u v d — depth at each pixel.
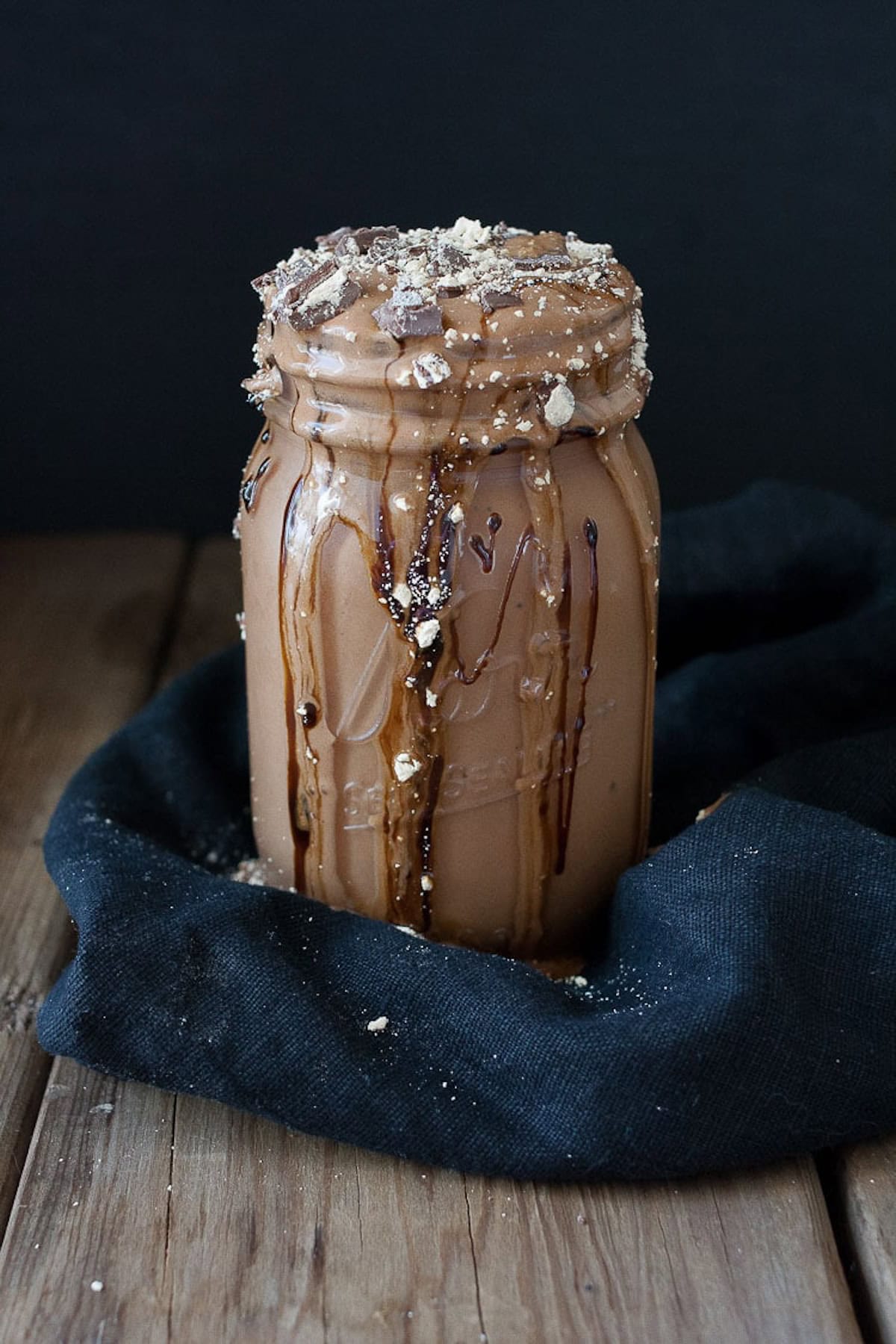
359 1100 0.48
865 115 0.72
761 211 0.73
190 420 0.76
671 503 0.78
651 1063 0.48
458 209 0.73
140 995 0.49
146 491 0.77
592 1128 0.48
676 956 0.50
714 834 0.51
